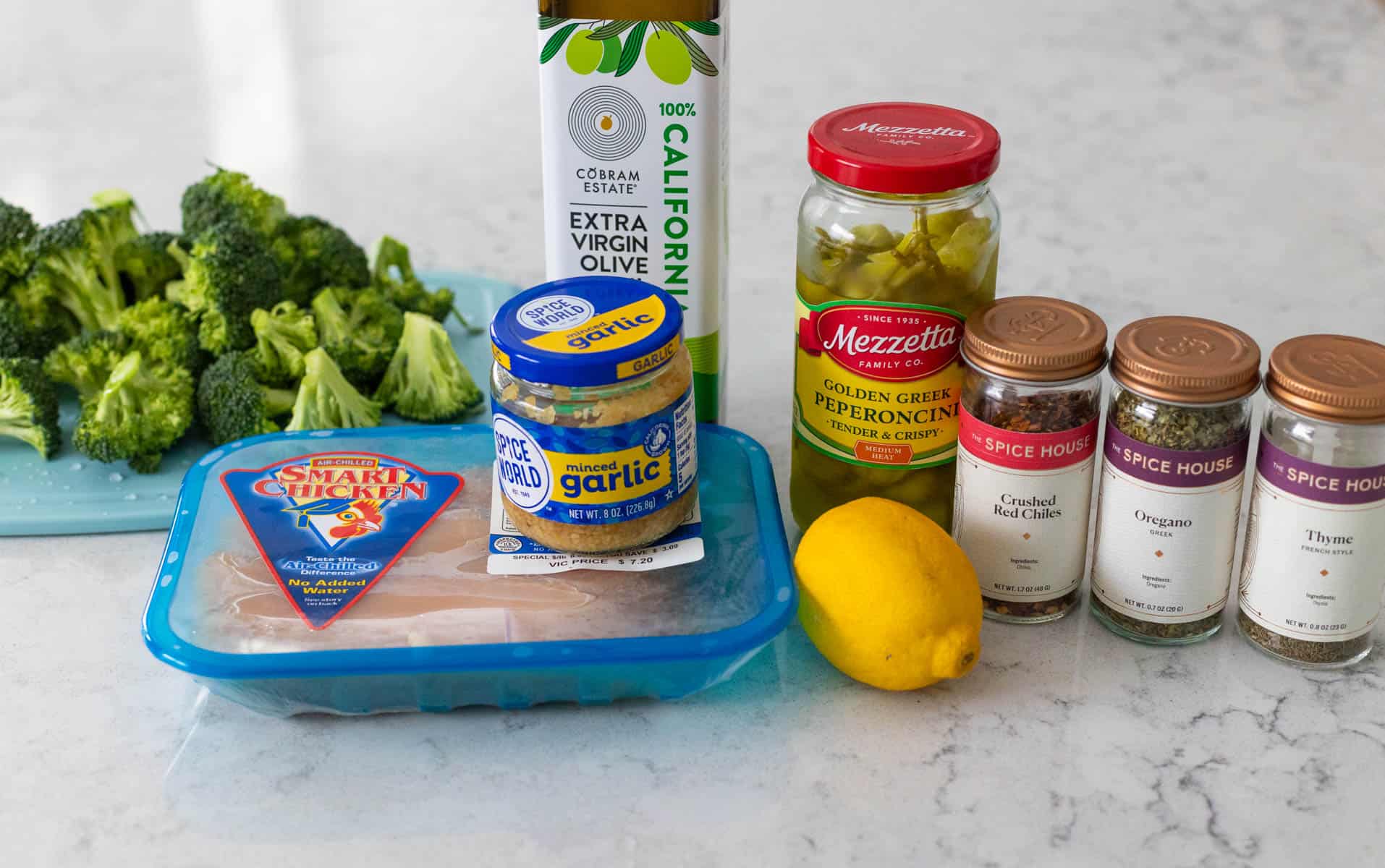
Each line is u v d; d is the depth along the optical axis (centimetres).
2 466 119
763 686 96
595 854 83
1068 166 169
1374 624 97
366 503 103
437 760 90
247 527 100
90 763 91
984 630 101
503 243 156
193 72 201
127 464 119
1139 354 89
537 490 94
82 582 107
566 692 93
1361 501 89
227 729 93
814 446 104
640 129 101
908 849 83
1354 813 85
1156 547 94
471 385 124
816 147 94
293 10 220
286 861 83
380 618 92
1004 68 193
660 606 93
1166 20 206
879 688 94
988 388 93
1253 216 158
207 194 134
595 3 97
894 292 95
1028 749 90
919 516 93
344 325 129
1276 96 185
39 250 128
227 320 122
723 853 83
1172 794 87
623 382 89
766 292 146
